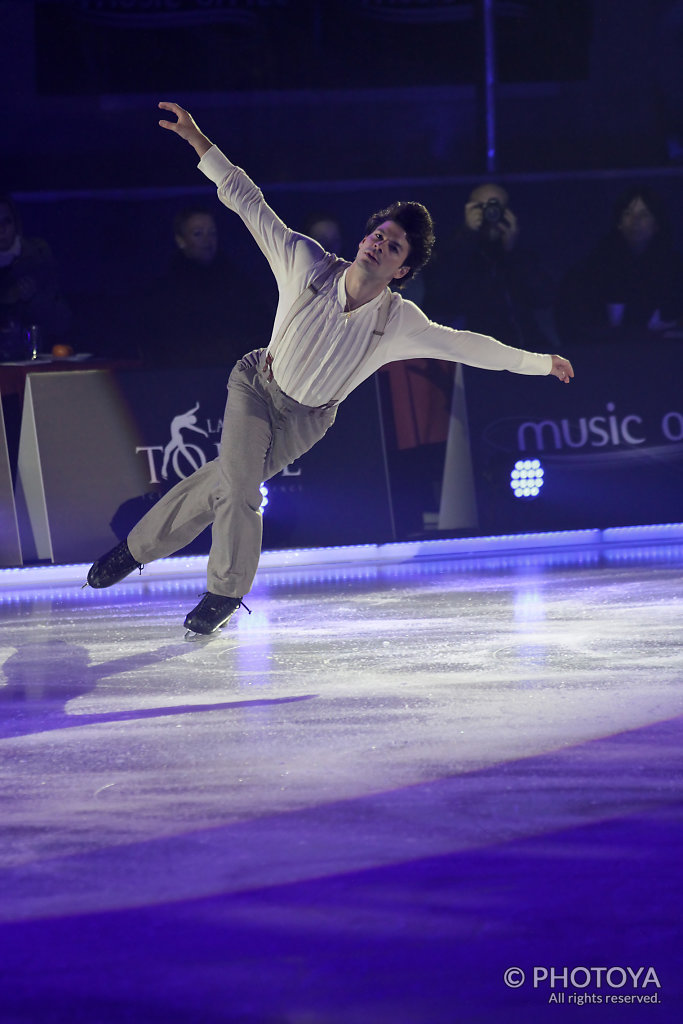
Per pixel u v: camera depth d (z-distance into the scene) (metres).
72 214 31.66
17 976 6.54
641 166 33.22
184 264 25.33
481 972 6.54
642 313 26.75
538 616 15.52
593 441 22.11
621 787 9.08
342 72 32.16
